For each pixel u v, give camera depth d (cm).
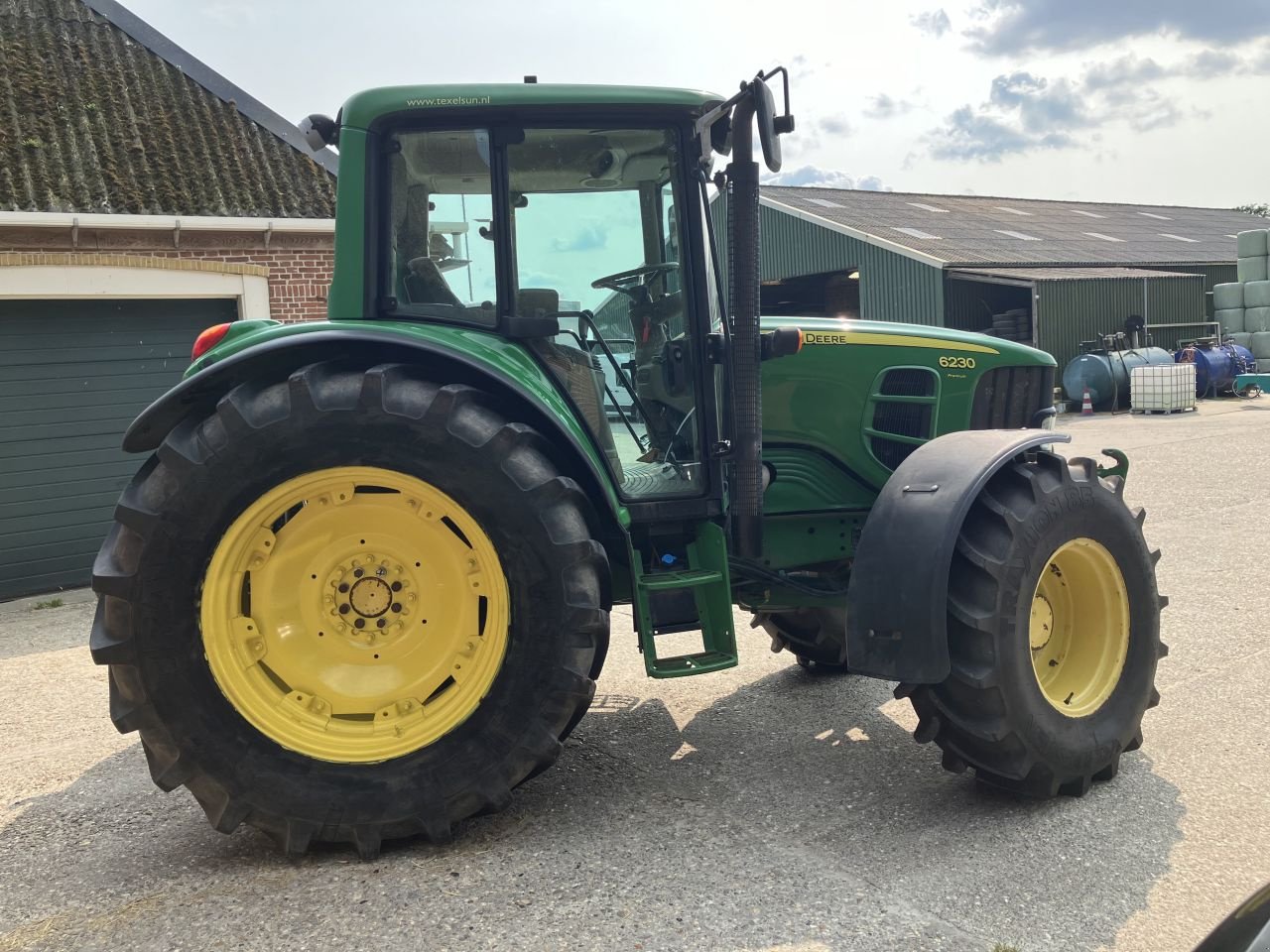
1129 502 830
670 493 333
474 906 249
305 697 287
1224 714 364
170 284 827
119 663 271
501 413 296
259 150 938
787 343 339
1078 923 232
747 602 372
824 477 387
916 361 391
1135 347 1888
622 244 324
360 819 274
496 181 310
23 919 254
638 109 314
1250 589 539
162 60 991
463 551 287
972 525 296
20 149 839
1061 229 2589
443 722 282
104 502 822
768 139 284
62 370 801
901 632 284
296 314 894
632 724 388
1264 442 1191
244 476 272
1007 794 308
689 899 248
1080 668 321
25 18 975
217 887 267
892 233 2153
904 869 261
